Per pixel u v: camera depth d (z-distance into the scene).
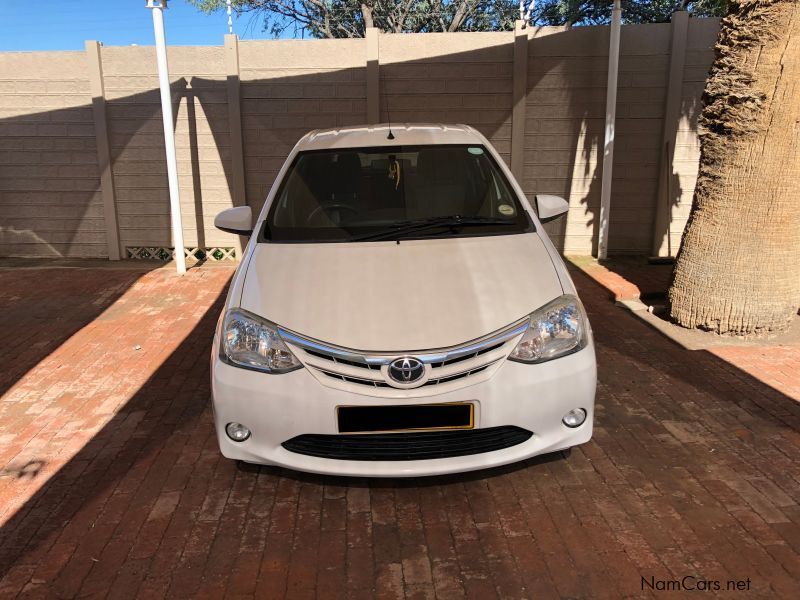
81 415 4.31
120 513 3.15
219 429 3.01
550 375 2.88
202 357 5.41
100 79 8.86
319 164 4.16
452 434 2.86
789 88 4.90
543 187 9.15
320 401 2.80
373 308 2.96
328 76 8.88
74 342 5.86
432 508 3.12
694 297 5.61
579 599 2.49
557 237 9.28
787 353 5.07
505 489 3.26
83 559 2.80
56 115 9.06
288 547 2.86
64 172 9.26
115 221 9.33
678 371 4.77
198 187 9.25
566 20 16.06
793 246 5.30
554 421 2.93
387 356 2.76
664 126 8.65
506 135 9.02
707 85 5.40
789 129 5.00
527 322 2.92
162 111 8.18
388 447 2.87
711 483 3.26
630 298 6.85
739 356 5.03
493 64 8.79
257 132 9.06
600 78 8.71
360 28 17.81
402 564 2.73
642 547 2.78
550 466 3.46
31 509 3.20
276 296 3.10
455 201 3.89
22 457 3.74
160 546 2.88
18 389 4.78
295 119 9.02
